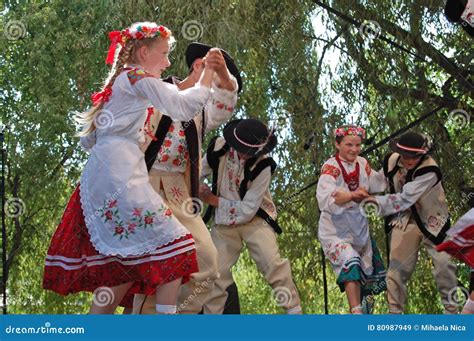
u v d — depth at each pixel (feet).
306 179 29.27
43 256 32.65
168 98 14.82
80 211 15.37
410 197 21.15
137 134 15.15
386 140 27.22
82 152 32.58
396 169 21.61
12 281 32.24
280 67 29.60
